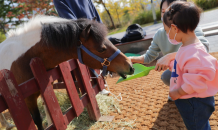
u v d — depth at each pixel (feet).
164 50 6.38
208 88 3.92
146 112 7.38
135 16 57.26
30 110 5.76
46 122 8.07
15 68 5.34
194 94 3.91
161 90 9.20
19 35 5.57
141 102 8.34
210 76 3.50
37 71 4.82
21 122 4.29
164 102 7.86
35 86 4.84
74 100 6.27
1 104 3.95
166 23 4.10
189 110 4.13
